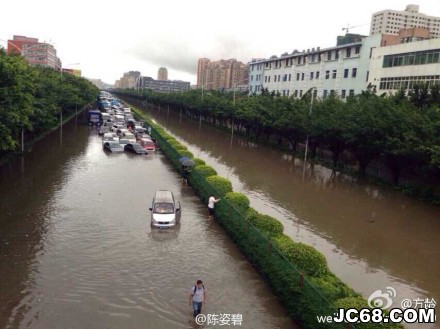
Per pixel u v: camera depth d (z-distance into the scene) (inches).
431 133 1177.4
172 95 4795.8
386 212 1139.9
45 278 658.2
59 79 2613.2
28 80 1284.4
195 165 1368.1
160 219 919.0
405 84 1863.9
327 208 1155.9
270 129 2345.0
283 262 634.2
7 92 1068.5
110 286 644.7
